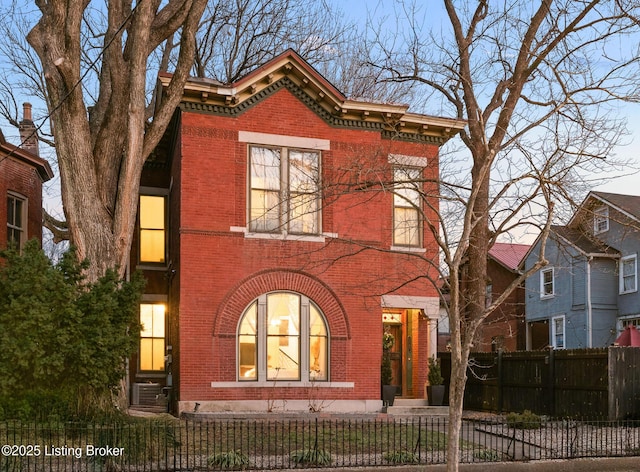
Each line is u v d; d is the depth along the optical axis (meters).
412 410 18.75
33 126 24.94
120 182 15.15
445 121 20.14
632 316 31.83
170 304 20.86
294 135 18.77
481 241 22.84
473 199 11.10
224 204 18.05
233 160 18.22
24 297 12.11
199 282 17.62
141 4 15.21
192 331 17.45
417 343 20.55
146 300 21.81
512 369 20.61
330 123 19.08
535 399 19.56
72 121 14.96
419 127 20.11
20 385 12.29
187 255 17.61
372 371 18.81
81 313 12.45
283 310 18.39
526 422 14.20
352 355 18.66
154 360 21.84
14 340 11.89
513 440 14.02
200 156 17.97
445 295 34.47
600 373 17.42
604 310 32.91
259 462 12.51
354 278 18.91
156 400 20.33
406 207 20.23
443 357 22.59
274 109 18.69
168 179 22.48
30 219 22.80
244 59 29.17
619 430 16.42
